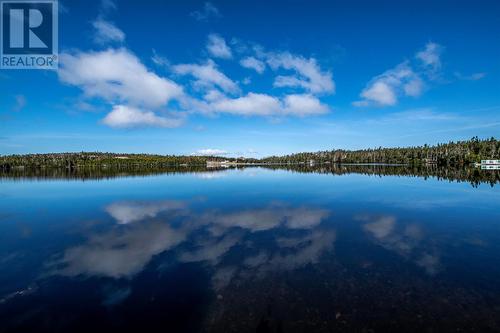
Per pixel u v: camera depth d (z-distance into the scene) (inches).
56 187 2003.0
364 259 540.1
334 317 348.2
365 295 400.5
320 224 820.0
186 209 1071.0
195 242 660.1
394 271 482.0
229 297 400.5
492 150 5428.2
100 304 387.9
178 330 329.7
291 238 684.7
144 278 467.2
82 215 986.1
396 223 824.3
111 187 1953.7
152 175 3506.4
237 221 868.0
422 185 1822.1
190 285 438.9
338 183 2032.5
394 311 359.3
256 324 337.1
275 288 425.1
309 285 432.8
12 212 1060.5
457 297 392.8
